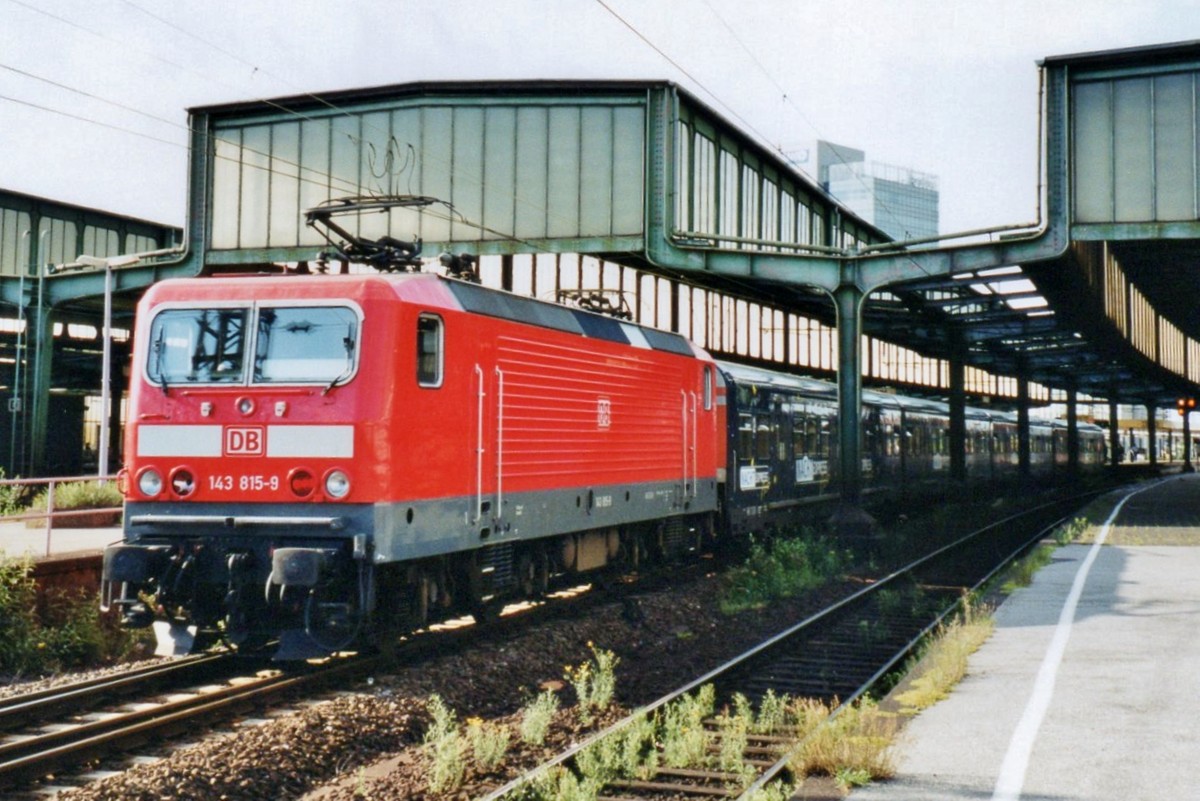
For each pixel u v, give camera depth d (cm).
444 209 2642
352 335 1063
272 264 2938
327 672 1052
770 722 932
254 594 1088
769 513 2305
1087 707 857
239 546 1062
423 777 813
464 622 1409
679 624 1515
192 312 1102
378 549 1040
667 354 1792
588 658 1289
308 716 905
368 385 1052
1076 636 1174
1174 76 2212
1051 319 3412
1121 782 667
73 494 2208
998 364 4941
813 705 1013
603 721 1000
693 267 2484
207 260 2788
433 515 1129
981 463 4334
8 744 827
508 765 854
